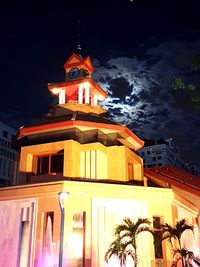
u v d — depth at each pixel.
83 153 30.98
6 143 98.56
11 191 27.34
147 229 24.47
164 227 26.19
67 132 31.39
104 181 29.91
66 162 29.42
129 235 23.61
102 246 25.06
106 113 37.16
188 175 40.66
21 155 31.22
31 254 24.95
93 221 25.53
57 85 37.31
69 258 24.19
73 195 26.05
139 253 25.55
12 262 25.28
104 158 31.45
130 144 35.22
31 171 30.94
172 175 40.22
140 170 34.09
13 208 26.91
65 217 25.17
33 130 31.98
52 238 24.95
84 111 35.12
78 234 25.45
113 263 24.83
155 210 27.48
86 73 38.09
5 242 26.11
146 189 27.77
